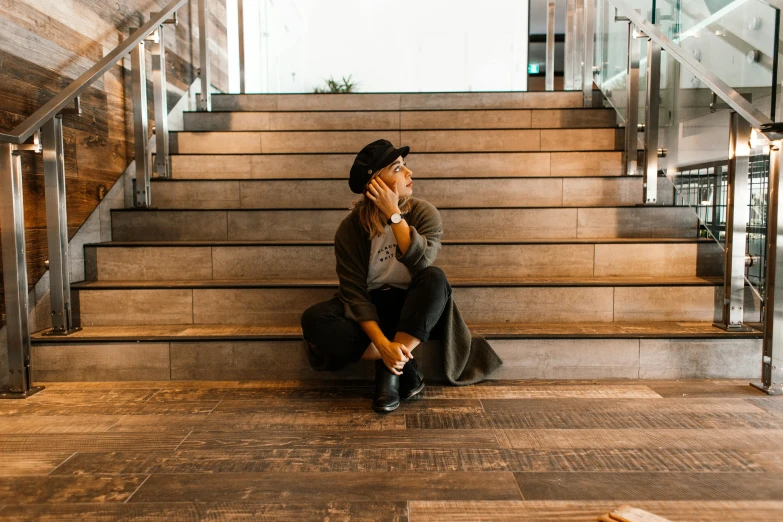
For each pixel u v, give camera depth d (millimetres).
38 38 2027
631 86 2795
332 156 2926
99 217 2395
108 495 1129
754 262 1872
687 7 2656
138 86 2557
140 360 1871
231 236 2463
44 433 1437
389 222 1574
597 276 2217
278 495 1126
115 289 2043
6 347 1846
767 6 2199
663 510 1060
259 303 2053
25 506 1090
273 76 5535
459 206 2584
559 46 6480
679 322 2033
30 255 1955
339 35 6551
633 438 1393
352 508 1075
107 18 2555
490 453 1312
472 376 1797
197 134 3188
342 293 1656
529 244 2207
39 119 1722
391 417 1539
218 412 1582
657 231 2439
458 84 6566
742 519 1028
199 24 3498
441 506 1081
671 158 2504
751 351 1847
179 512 1064
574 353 1856
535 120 3424
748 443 1359
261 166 2938
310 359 1766
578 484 1164
